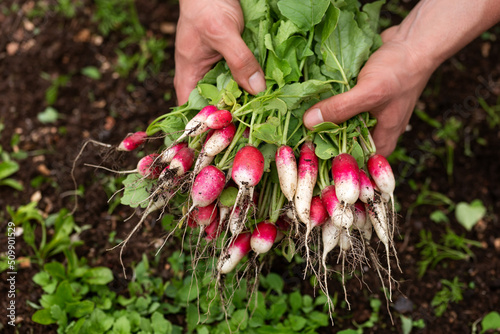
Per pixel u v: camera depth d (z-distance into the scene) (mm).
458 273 971
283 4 770
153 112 1092
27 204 1003
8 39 1146
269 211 788
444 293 948
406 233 1002
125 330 859
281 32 774
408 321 920
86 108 1094
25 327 897
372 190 754
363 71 784
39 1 1183
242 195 731
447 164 1069
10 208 962
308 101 779
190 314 888
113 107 1095
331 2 760
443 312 938
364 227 785
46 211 1000
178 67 831
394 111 801
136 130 1073
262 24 783
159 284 921
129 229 979
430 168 1065
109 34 1162
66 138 1062
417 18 811
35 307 908
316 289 945
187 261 943
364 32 812
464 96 1123
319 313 909
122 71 1123
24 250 960
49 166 1037
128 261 957
